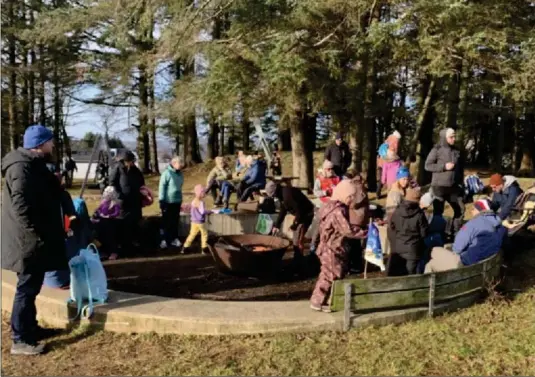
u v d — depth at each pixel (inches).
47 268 164.4
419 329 171.6
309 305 184.1
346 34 458.9
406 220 220.4
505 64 434.9
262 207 364.8
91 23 681.6
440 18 389.1
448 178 305.6
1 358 159.0
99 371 147.9
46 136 162.6
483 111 683.4
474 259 226.5
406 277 180.5
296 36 417.4
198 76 515.5
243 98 454.3
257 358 150.9
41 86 909.8
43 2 826.2
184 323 169.6
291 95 445.4
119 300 188.1
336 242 177.8
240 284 241.9
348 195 180.4
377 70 534.3
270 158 583.5
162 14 479.8
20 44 829.2
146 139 1080.2
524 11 521.7
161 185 314.0
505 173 909.8
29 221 158.1
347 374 141.1
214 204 449.4
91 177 1101.1
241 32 438.0
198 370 144.8
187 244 305.9
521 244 295.0
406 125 831.1
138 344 165.5
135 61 677.3
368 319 173.8
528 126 948.0
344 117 517.3
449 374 140.7
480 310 192.5
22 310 161.0
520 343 158.9
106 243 292.0
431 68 430.3
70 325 180.5
